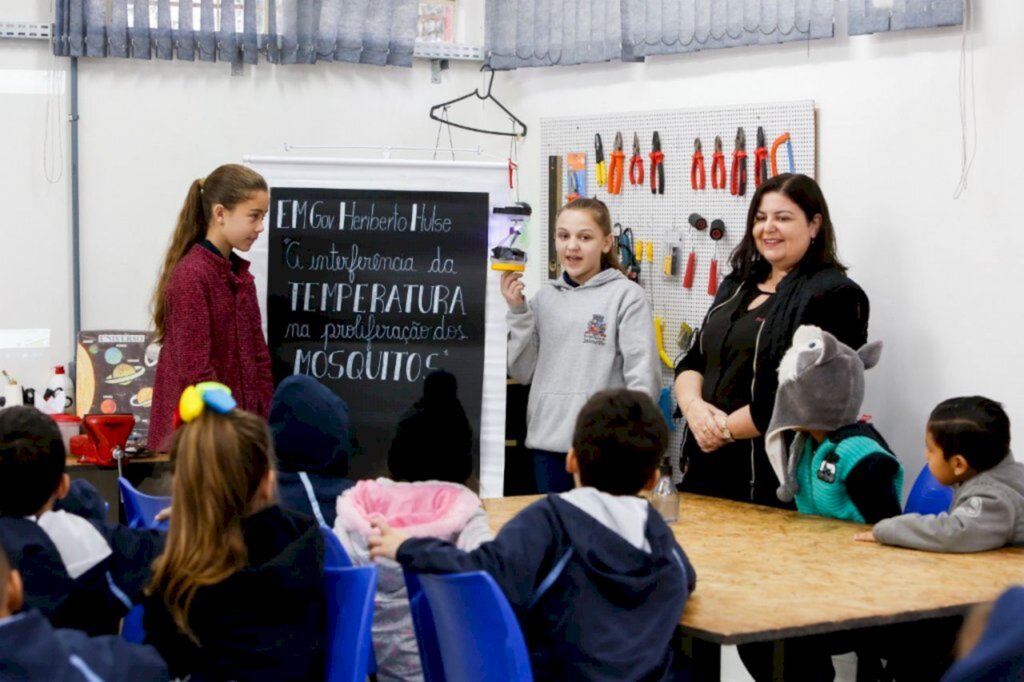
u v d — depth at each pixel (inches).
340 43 191.5
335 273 153.6
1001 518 106.7
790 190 136.9
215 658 83.0
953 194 148.3
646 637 84.7
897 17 150.0
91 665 67.4
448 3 203.9
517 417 184.5
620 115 185.3
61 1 175.2
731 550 107.1
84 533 85.3
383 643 106.3
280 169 154.3
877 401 159.0
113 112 182.9
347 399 151.4
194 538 83.0
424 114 202.1
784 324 134.0
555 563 86.0
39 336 180.4
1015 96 141.3
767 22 164.7
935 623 109.8
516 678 80.2
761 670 123.7
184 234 144.6
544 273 199.0
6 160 177.2
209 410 85.2
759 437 137.7
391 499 106.7
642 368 150.3
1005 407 143.3
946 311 149.8
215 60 185.6
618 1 182.2
